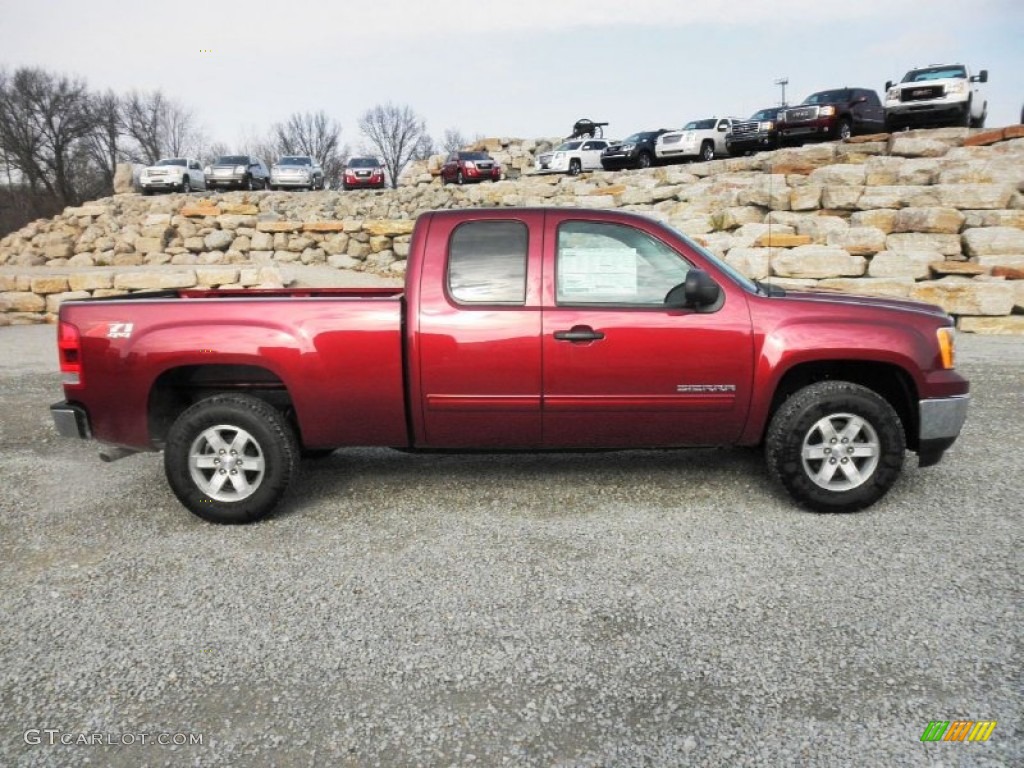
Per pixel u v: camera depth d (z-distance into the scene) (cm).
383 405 436
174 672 289
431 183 3575
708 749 239
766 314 430
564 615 323
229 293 529
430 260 438
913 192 1275
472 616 325
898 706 257
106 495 495
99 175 7194
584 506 451
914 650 289
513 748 243
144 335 434
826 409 420
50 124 6625
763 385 430
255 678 284
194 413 427
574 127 4128
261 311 434
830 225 1272
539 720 256
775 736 244
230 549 403
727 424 439
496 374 432
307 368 430
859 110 2312
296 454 443
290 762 239
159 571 377
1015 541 387
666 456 548
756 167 1934
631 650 296
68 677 287
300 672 287
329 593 349
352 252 1766
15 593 357
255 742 249
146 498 488
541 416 438
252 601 343
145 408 439
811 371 461
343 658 295
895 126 2127
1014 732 243
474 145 4106
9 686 283
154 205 2533
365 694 273
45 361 1029
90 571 379
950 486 473
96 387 439
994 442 566
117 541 417
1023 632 300
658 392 432
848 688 267
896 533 401
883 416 420
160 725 259
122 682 283
